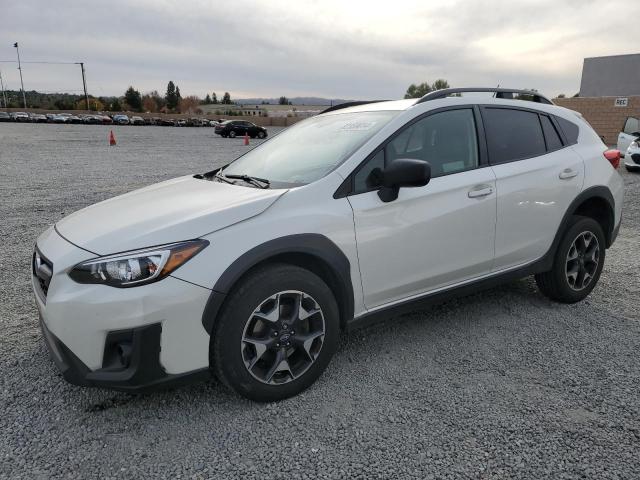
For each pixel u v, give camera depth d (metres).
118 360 2.50
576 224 4.11
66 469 2.35
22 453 2.45
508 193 3.63
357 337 3.70
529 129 3.96
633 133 14.15
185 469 2.35
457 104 3.60
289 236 2.76
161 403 2.88
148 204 3.04
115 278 2.42
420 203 3.22
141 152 21.25
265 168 3.55
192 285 2.50
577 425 2.65
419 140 3.36
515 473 2.30
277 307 2.77
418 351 3.47
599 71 30.75
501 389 2.99
